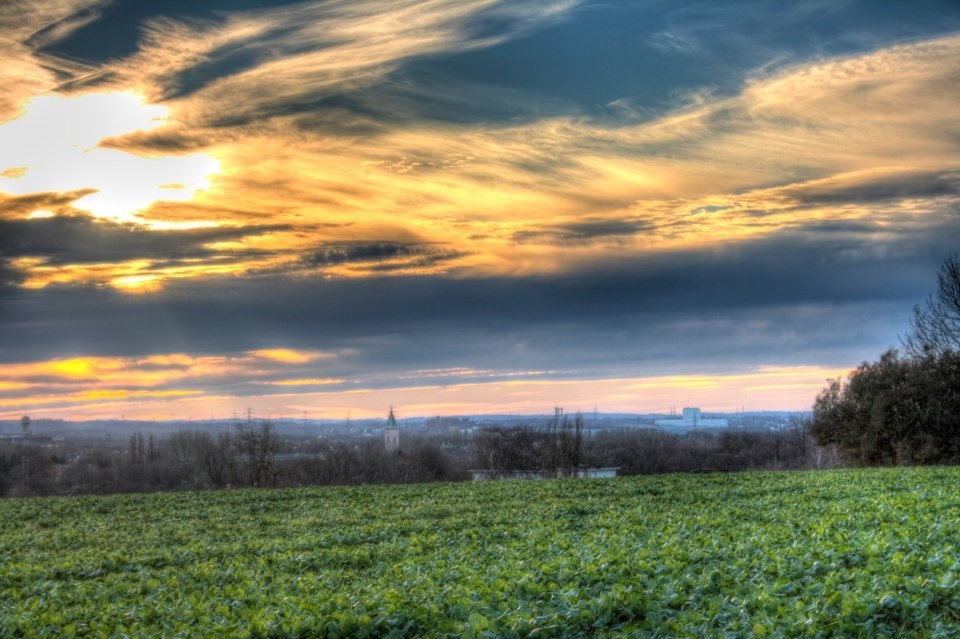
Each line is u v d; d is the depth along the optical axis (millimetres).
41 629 12109
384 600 11750
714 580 12273
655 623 10242
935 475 30875
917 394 47875
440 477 66062
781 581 11617
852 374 50844
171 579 15922
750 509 22875
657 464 69938
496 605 11180
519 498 28547
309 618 10820
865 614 9938
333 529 23016
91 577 17953
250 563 18141
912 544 13984
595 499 27312
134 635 11430
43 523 26844
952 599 10625
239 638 10500
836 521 18359
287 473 63875
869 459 49938
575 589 11734
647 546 15938
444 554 17250
